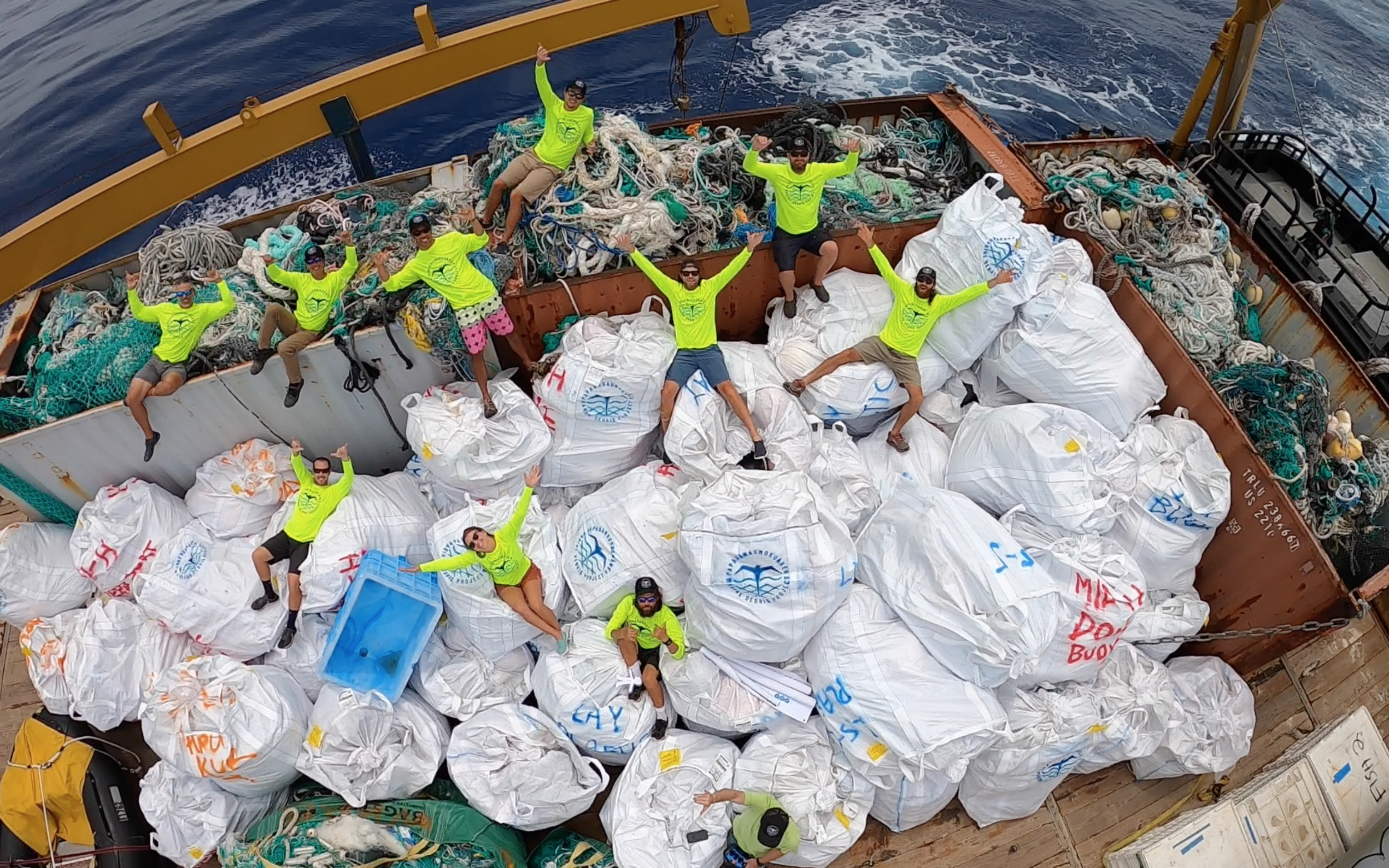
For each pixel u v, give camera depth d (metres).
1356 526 6.11
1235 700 5.77
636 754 5.32
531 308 6.30
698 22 8.46
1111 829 5.64
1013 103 12.05
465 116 11.38
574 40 8.11
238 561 5.95
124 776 5.69
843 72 12.29
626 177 6.57
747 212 7.02
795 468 5.86
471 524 5.68
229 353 5.98
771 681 5.40
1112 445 5.87
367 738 5.20
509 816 5.08
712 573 5.12
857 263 6.85
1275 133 8.39
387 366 6.21
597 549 5.71
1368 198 11.58
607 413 6.05
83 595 6.21
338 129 7.74
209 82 11.83
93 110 11.58
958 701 5.09
